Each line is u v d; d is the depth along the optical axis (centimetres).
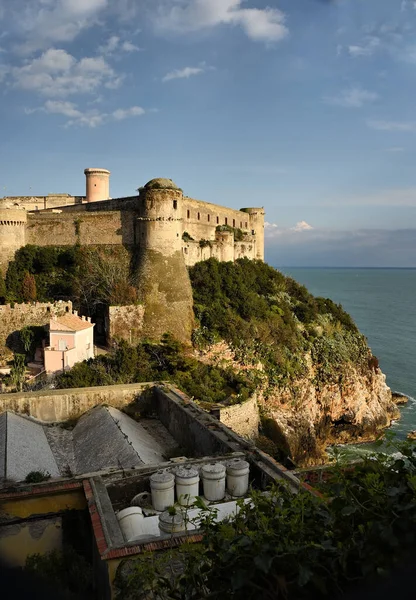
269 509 937
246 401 4750
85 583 1526
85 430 3091
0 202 9794
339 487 840
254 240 9688
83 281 6556
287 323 7094
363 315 17912
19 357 5297
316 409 6594
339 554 738
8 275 6950
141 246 6619
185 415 2900
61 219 7175
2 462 2334
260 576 772
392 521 706
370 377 7525
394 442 956
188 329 6356
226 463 2033
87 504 1753
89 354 5544
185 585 931
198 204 8250
